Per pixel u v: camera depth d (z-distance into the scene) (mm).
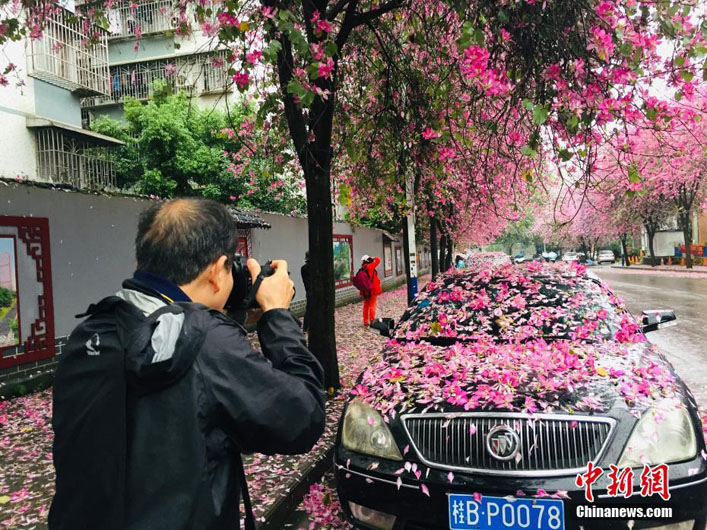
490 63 4172
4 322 6230
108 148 14914
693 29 3494
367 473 2713
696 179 24922
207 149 16453
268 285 1366
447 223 18250
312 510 3465
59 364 1157
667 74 3777
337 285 16781
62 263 7012
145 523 1001
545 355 3312
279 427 1112
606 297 4113
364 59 7188
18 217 6406
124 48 20125
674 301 14711
